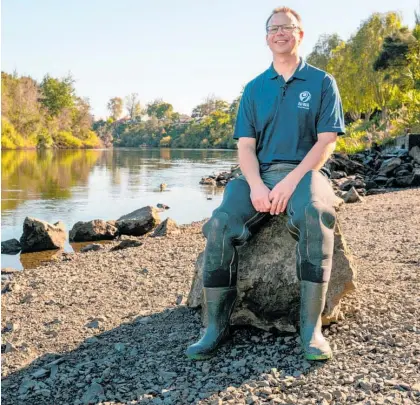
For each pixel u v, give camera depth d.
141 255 8.22
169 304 5.10
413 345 3.58
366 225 9.05
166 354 3.87
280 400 3.07
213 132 118.50
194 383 3.41
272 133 4.05
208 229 3.76
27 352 4.14
